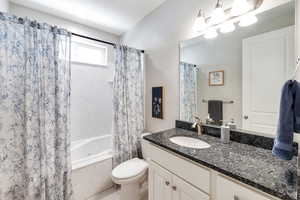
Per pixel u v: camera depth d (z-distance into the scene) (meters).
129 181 1.48
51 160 1.46
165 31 1.92
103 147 2.64
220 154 0.97
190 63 1.65
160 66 2.03
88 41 2.55
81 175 1.67
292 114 0.67
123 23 2.46
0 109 1.27
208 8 1.43
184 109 1.73
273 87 1.07
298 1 0.63
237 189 0.74
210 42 1.46
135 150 2.16
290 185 0.64
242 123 1.25
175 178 1.08
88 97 2.54
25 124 1.36
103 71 2.73
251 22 1.11
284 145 0.68
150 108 2.23
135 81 2.19
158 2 1.93
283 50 1.01
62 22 2.29
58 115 1.54
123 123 2.04
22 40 1.35
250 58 1.19
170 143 1.19
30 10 2.03
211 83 1.47
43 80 1.45
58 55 1.54
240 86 1.26
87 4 1.95
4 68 1.28
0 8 1.60
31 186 1.35
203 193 0.89
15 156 1.33
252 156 0.94
